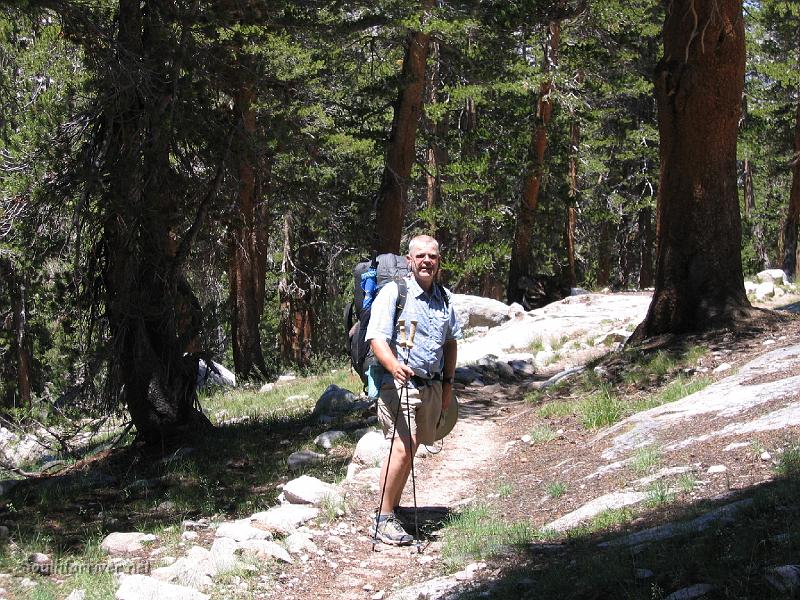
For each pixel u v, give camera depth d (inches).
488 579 202.5
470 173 1060.5
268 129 508.4
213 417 660.7
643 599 161.5
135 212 435.5
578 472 287.9
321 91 712.4
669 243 497.7
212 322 504.1
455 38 721.6
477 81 842.2
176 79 446.0
